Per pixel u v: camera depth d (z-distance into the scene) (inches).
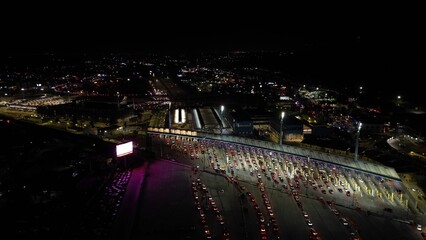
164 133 5216.5
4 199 3137.3
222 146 4682.6
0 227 2635.3
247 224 2701.8
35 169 3882.9
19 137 5275.6
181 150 4537.4
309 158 3996.1
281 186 3420.3
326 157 4028.1
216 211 2881.4
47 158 4242.1
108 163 4001.0
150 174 3710.6
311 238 2514.8
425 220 2778.1
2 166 3882.9
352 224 2706.7
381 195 3203.7
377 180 3499.0
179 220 2751.0
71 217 2783.0
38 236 2502.5
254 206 2989.7
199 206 2979.8
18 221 2728.8
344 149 4650.6
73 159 4188.0
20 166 3993.6
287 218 2802.7
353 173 3668.8
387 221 2760.8
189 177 3627.0
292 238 2522.1
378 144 5132.9
